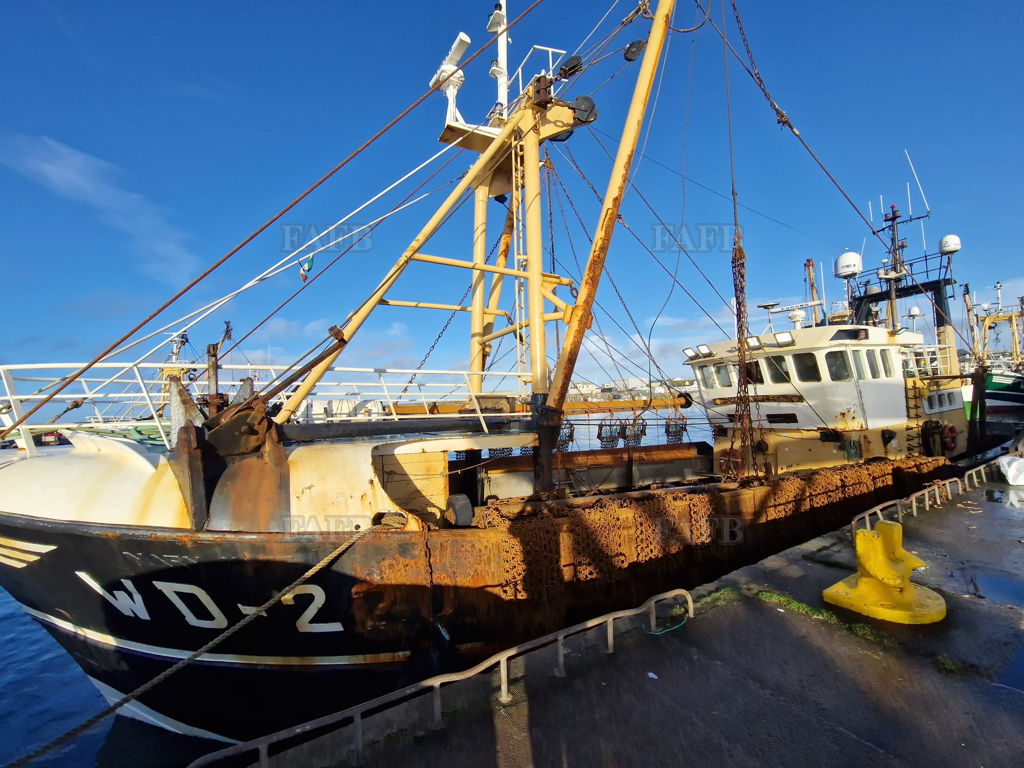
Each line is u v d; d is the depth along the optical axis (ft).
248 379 19.67
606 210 26.58
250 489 17.54
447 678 11.64
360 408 33.71
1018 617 15.42
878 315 60.49
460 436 23.47
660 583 22.77
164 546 15.87
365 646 17.25
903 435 38.78
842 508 30.63
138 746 21.83
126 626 17.75
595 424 37.01
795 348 35.99
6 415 22.66
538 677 13.10
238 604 16.38
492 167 34.17
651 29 25.55
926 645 13.93
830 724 10.92
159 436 25.82
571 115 29.76
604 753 10.28
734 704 11.69
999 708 11.25
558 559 19.16
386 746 10.84
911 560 16.19
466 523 21.58
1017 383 84.33
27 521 16.69
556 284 31.55
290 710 18.08
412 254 25.82
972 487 33.78
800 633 14.78
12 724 26.50
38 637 37.70
